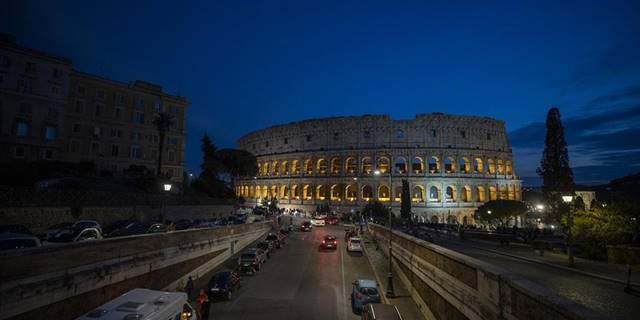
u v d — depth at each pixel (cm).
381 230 4834
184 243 2962
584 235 3481
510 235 5303
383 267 3803
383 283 3117
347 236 5600
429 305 2136
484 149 10556
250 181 13025
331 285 3094
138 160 7738
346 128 10831
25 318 1466
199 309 2139
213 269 3631
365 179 10269
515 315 1086
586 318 742
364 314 1758
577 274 2741
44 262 1560
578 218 3594
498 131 10944
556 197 4394
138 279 2252
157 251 2505
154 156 8031
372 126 10619
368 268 3784
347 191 10744
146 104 7994
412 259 2695
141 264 2284
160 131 6944
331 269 3706
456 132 10431
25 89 6038
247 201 13025
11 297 1409
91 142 7050
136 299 1369
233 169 10612
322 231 7069
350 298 2738
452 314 1683
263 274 3469
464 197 10512
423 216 9762
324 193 10800
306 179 11075
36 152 6134
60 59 6475
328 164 10825
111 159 7319
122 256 2095
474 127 10562
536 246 4303
